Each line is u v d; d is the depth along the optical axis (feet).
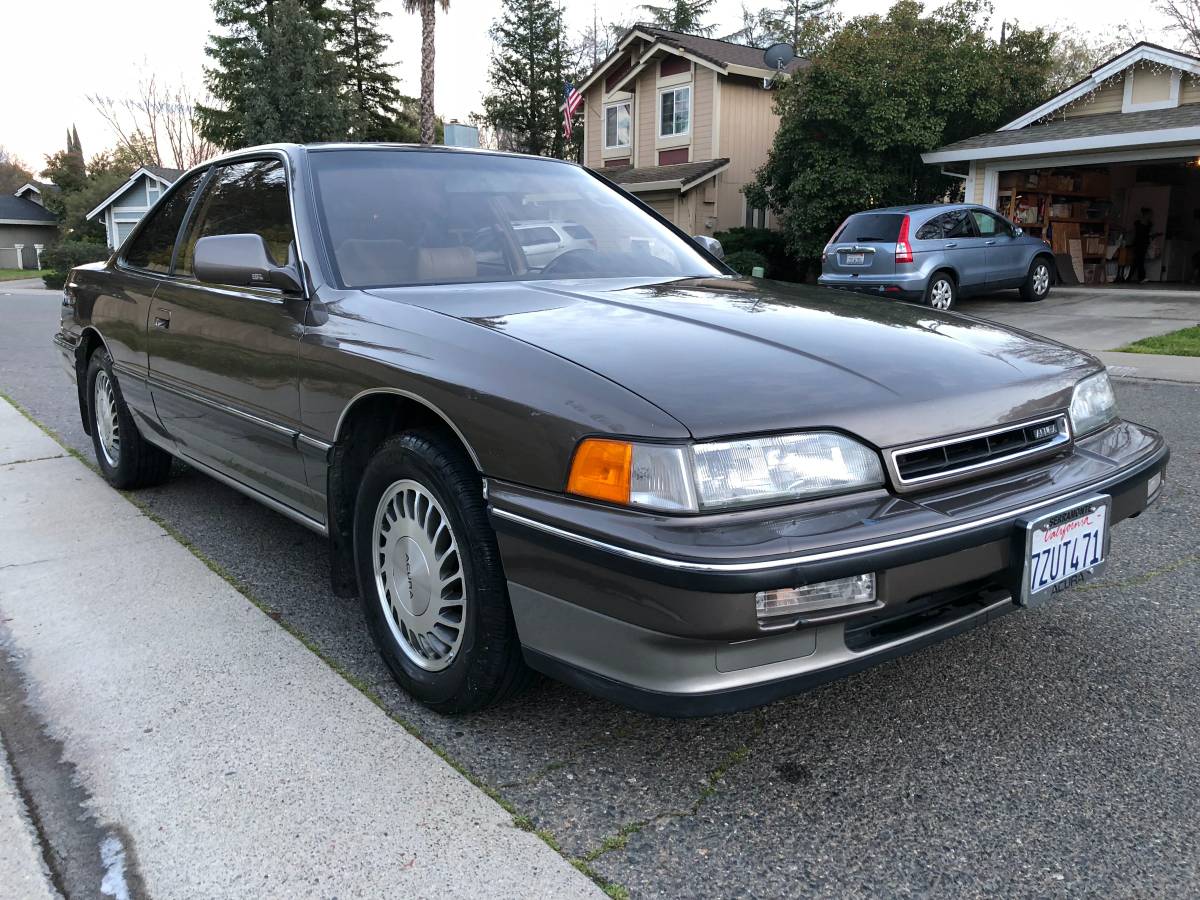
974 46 58.59
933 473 6.83
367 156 10.74
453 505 7.30
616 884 5.99
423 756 7.46
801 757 7.50
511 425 6.77
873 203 60.18
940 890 5.94
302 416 9.14
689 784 7.13
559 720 8.09
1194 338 32.99
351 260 9.45
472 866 6.15
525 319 7.94
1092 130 50.34
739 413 6.26
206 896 5.88
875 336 7.95
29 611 10.30
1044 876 6.07
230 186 11.71
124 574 11.41
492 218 10.61
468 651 7.44
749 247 67.77
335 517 8.97
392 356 7.90
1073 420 8.01
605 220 11.51
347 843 6.38
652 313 8.21
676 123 77.82
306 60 98.53
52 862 6.21
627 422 6.22
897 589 6.27
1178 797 6.89
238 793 6.95
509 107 130.31
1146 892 5.91
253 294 10.10
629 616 6.09
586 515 6.27
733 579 5.72
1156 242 61.72
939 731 7.86
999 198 55.93
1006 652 9.33
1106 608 10.37
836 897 5.89
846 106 58.13
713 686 6.02
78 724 7.94
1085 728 7.88
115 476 14.90
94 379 15.21
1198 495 14.58
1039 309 44.68
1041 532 6.89
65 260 109.50
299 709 8.20
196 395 11.40
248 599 10.66
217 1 108.78
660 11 150.82
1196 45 99.91
